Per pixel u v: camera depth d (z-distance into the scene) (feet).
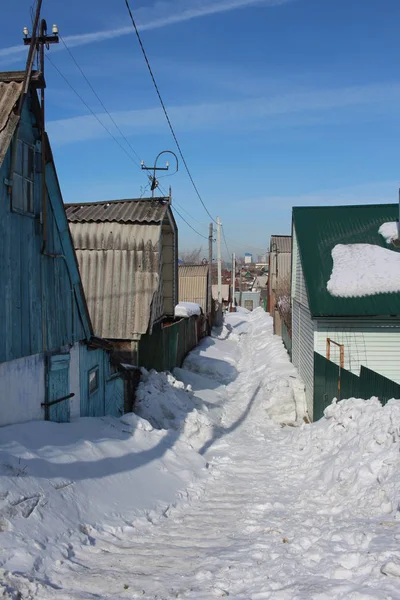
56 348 30.60
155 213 52.54
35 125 28.19
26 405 27.04
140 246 50.67
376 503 21.49
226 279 291.79
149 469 29.45
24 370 26.81
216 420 49.65
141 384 47.26
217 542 19.69
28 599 13.15
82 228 51.83
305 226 55.88
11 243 25.43
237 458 37.47
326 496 25.79
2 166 24.41
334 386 43.78
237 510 25.30
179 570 16.16
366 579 13.25
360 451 27.84
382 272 48.37
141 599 13.55
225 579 14.82
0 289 24.29
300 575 14.52
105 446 28.84
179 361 73.05
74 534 19.01
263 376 65.46
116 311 49.52
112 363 41.42
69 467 23.66
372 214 56.80
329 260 51.19
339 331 46.57
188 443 38.22
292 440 40.16
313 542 17.51
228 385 69.10
